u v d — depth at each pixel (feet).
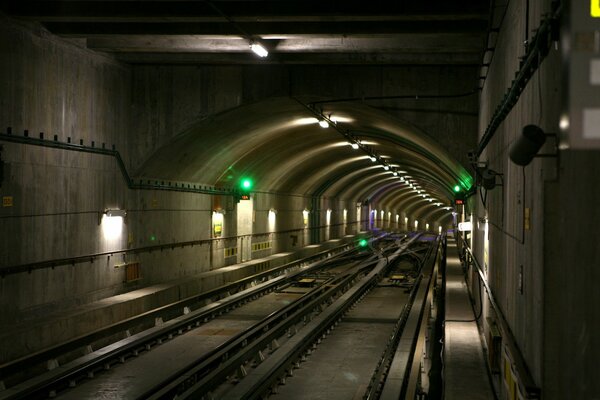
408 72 50.65
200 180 68.23
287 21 39.96
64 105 42.75
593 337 9.02
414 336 43.55
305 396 33.09
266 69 51.80
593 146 8.44
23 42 38.22
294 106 58.80
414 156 96.12
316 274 92.02
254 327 46.85
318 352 43.09
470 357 30.17
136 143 52.75
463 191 72.90
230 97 52.11
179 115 52.37
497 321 25.43
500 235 26.58
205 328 50.08
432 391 37.29
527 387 13.96
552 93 13.24
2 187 36.11
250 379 32.45
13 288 37.17
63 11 36.76
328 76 51.44
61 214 42.29
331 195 145.69
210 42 45.34
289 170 98.07
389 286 80.38
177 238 62.49
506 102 22.03
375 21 40.22
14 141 37.19
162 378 35.24
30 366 34.27
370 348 44.29
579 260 10.28
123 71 51.42
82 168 45.06
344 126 75.72
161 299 53.72
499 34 27.86
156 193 57.47
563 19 9.39
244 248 85.51
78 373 34.06
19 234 37.73
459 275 70.28
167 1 36.86
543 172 14.28
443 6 35.42
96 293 47.03
